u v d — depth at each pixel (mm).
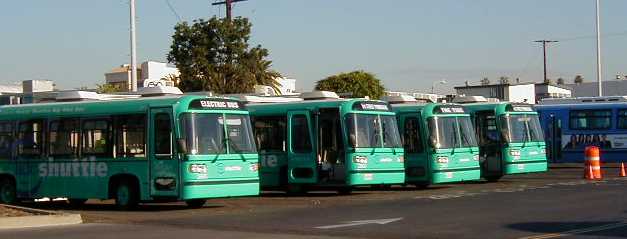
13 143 24688
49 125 23891
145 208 22688
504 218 17922
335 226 17125
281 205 23094
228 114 22328
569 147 39906
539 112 40594
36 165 24062
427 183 29469
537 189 26719
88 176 22875
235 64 46125
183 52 45969
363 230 16344
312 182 26578
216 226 17766
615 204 20578
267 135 27844
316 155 26578
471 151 30219
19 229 17656
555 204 20969
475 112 32938
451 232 15695
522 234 15203
